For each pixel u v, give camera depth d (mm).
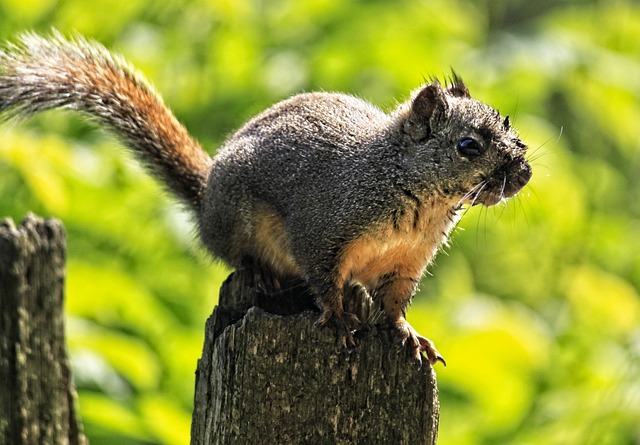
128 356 10242
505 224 16609
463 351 12266
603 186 18109
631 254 17438
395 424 7465
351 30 14859
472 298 14617
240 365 7348
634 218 19516
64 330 8602
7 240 8125
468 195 9344
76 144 12086
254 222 10109
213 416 7492
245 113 13969
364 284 9844
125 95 11195
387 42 14695
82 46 11250
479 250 17922
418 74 14680
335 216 9430
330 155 9719
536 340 12906
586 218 16875
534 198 15227
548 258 17500
